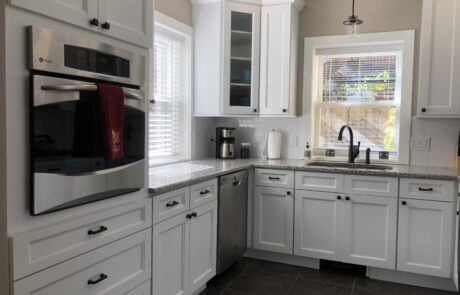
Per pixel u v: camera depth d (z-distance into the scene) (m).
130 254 1.85
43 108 1.36
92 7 1.57
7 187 1.26
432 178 2.68
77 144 1.50
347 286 2.81
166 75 3.21
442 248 2.69
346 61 3.61
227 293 2.67
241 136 3.90
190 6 3.40
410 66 3.25
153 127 3.06
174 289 2.23
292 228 3.14
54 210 1.41
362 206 2.90
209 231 2.63
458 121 3.13
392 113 3.47
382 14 3.32
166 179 2.28
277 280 2.90
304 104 3.63
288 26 3.35
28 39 1.30
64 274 1.47
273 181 3.19
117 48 1.72
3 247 1.27
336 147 3.68
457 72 2.83
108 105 1.58
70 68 1.46
